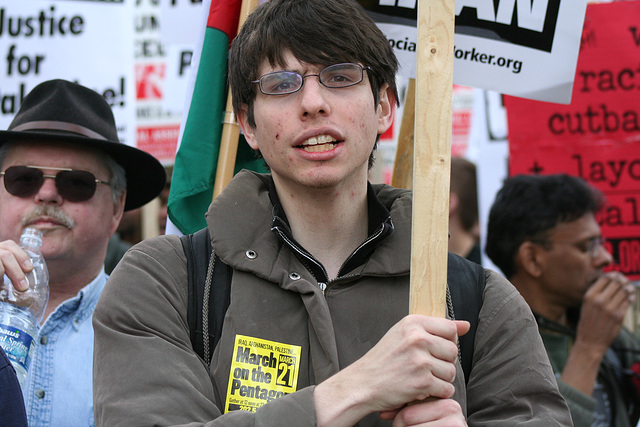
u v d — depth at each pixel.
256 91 2.09
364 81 2.07
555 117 5.10
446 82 1.88
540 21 3.07
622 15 5.02
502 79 3.06
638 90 5.00
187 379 1.86
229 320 1.96
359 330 1.98
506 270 4.85
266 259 2.02
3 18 4.49
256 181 2.19
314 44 2.03
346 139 2.02
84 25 4.46
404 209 2.13
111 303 1.96
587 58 5.06
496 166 5.56
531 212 4.73
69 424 2.95
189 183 2.84
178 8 3.97
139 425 1.78
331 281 2.02
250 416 1.76
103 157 3.39
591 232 4.71
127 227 5.61
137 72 5.72
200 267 2.05
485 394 1.99
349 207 2.10
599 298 4.64
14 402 2.01
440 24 1.90
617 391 4.58
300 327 1.97
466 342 2.03
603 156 5.04
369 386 1.75
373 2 3.01
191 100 2.91
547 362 2.04
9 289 2.60
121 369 1.87
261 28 2.10
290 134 2.01
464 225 6.11
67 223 3.21
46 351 3.07
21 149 3.26
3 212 3.24
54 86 3.39
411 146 2.94
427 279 1.83
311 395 1.78
